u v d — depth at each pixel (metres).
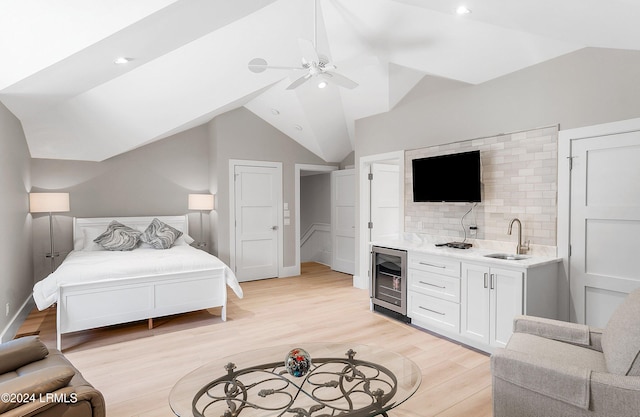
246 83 4.42
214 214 5.96
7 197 3.44
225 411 1.73
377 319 4.09
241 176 6.01
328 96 5.22
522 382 1.78
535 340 2.20
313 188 7.85
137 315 3.63
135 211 5.65
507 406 1.84
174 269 3.81
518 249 3.34
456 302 3.41
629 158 2.77
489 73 3.58
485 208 3.76
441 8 2.57
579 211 3.05
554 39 2.94
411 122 4.57
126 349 3.29
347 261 6.66
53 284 3.26
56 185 5.06
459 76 3.76
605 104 2.88
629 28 2.32
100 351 3.25
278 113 5.80
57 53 2.33
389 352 2.44
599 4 2.06
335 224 6.94
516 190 3.49
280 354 2.41
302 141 6.45
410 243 4.28
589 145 2.98
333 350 2.48
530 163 3.38
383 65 4.22
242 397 1.89
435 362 3.01
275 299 4.95
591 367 1.86
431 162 4.09
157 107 4.34
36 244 4.89
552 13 2.31
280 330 3.76
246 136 6.03
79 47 2.31
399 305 4.04
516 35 2.99
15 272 3.76
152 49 2.81
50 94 3.29
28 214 4.51
